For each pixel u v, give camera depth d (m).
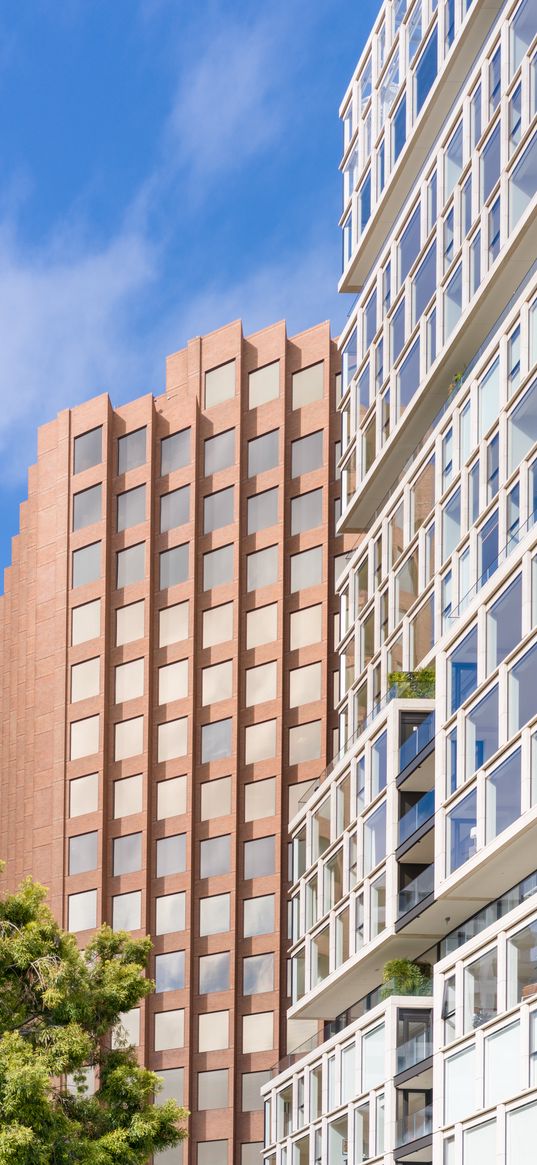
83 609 88.50
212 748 82.38
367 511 59.91
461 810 38.34
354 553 59.22
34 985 38.31
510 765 35.28
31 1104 35.09
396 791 46.88
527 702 34.69
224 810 81.06
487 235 45.12
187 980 79.25
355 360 60.62
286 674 80.62
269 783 80.12
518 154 43.00
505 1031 33.44
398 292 54.47
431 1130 39.47
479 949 35.53
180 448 87.38
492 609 37.41
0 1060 35.47
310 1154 50.84
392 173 55.88
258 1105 75.94
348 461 61.00
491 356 42.69
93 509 89.25
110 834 84.25
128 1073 39.41
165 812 83.00
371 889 48.38
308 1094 52.06
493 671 36.81
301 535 81.94
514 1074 32.75
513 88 43.78
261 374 85.88
